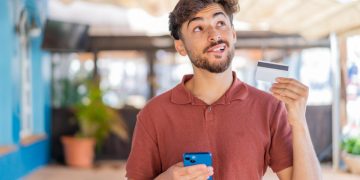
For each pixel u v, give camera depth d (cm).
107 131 695
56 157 739
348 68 616
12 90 534
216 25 139
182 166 128
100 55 738
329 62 711
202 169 124
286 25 543
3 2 519
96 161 725
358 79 619
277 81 138
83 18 747
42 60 687
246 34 718
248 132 142
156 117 149
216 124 143
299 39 712
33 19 620
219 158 141
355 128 627
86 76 741
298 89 136
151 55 740
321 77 714
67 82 743
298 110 136
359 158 589
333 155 641
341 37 577
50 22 657
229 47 139
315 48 712
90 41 729
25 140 588
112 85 742
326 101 714
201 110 145
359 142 608
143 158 150
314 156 138
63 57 743
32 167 633
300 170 135
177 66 741
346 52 612
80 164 682
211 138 142
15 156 548
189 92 147
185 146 143
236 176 140
